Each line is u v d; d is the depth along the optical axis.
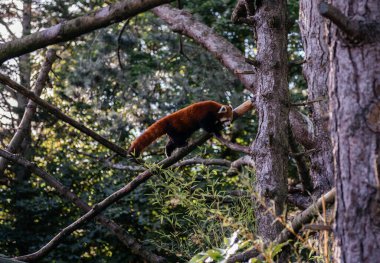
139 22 15.95
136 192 13.28
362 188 3.12
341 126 3.22
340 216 3.20
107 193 13.61
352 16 3.23
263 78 5.16
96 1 14.70
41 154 16.12
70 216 14.36
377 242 3.05
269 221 4.75
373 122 3.13
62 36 5.35
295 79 14.93
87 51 15.48
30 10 16.86
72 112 16.31
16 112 15.56
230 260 4.36
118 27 15.47
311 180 7.07
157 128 7.81
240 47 15.55
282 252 4.43
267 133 5.01
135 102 15.11
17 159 7.72
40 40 5.42
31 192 14.45
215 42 8.28
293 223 3.84
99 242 13.72
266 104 5.09
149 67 15.22
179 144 7.94
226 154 15.17
